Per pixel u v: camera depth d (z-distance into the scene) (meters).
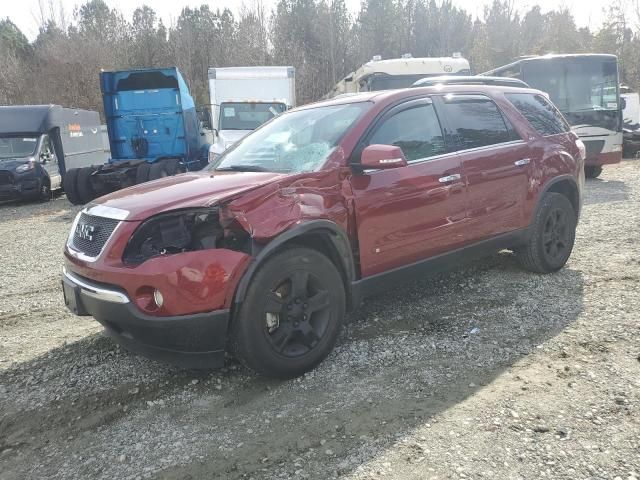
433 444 2.92
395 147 3.79
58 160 16.67
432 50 49.97
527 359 3.83
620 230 7.53
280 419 3.26
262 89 14.52
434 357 3.95
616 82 12.88
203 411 3.41
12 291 6.21
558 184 5.66
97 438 3.20
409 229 4.28
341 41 46.38
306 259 3.68
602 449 2.81
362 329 4.52
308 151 4.14
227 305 3.39
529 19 47.75
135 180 12.81
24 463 3.01
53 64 40.25
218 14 49.09
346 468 2.78
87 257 3.54
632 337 4.04
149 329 3.29
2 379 3.99
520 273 5.72
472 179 4.71
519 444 2.89
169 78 13.59
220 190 3.55
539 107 5.77
